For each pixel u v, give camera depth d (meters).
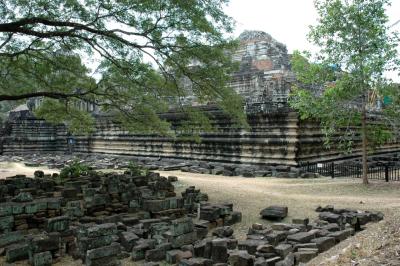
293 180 27.02
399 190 21.64
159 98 21.66
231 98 19.73
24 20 17.31
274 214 15.81
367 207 17.22
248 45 45.06
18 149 64.44
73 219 14.54
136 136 49.66
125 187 17.70
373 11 22.47
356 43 22.86
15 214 13.54
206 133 38.91
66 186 18.27
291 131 31.70
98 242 10.77
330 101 23.33
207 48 18.78
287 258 9.78
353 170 31.14
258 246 10.89
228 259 10.44
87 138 59.81
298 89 27.61
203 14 18.11
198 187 23.11
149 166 37.12
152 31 18.22
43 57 21.92
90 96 23.73
